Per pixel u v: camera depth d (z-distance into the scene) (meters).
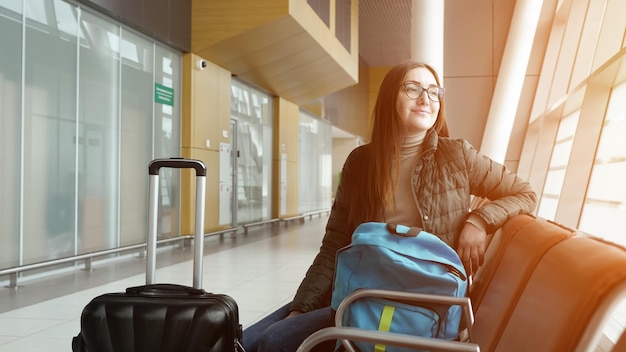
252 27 11.13
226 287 6.39
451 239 2.04
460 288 1.70
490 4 6.03
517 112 6.26
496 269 1.86
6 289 6.42
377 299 1.68
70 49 7.91
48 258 7.46
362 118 31.69
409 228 1.74
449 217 2.04
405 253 1.69
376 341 1.35
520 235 1.74
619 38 4.05
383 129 2.11
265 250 10.35
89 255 7.83
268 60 13.36
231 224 13.99
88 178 8.30
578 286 1.03
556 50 6.07
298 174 20.89
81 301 5.64
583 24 5.67
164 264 8.48
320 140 24.48
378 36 25.97
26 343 4.10
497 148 5.68
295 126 19.28
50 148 7.52
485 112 6.01
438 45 5.09
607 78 3.79
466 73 6.07
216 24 11.20
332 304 1.79
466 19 6.09
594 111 3.88
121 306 2.12
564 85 5.75
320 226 17.81
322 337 1.37
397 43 27.33
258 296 5.84
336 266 1.79
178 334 2.07
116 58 9.00
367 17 23.05
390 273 1.69
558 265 1.24
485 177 2.11
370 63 32.44
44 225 7.40
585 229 3.95
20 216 6.99
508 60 5.65
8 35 6.81
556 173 5.76
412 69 2.10
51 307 5.36
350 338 1.37
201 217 2.67
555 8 6.18
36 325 4.64
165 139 10.55
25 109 7.07
